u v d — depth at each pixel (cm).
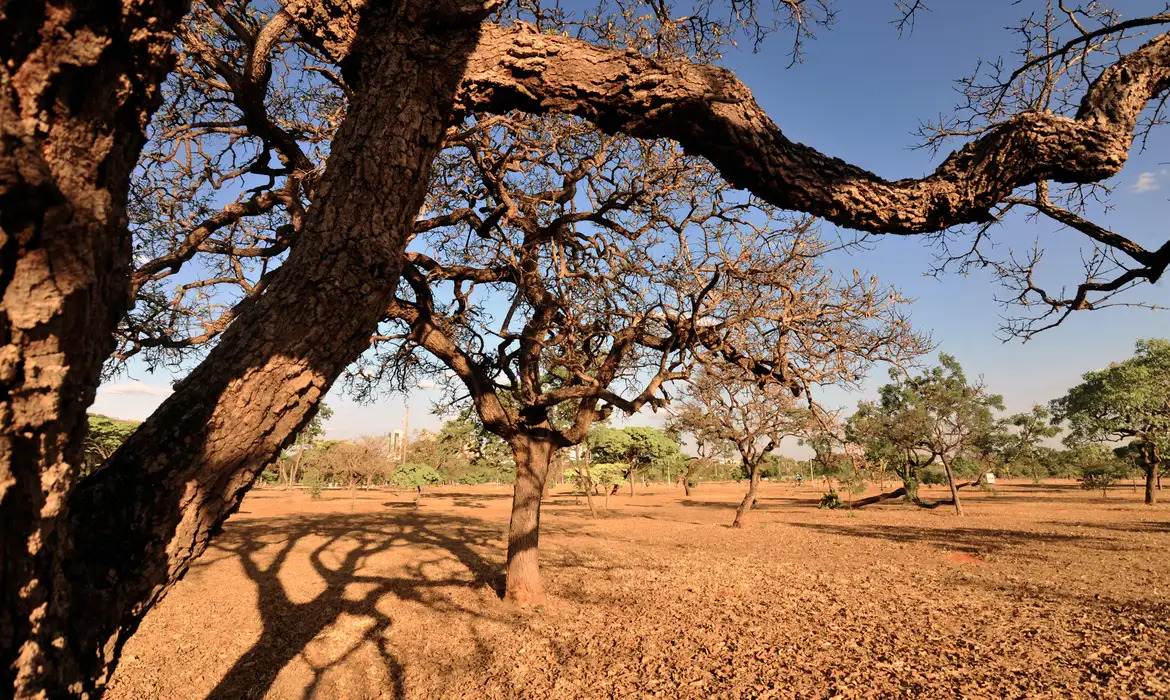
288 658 657
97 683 140
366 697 558
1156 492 4025
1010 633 694
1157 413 2664
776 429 1964
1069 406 3281
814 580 1047
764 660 620
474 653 669
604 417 980
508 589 902
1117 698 498
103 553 142
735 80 202
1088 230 267
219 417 158
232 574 1125
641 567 1198
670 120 204
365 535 1725
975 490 4853
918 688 532
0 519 100
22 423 101
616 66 198
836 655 630
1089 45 301
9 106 96
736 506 3288
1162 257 246
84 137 108
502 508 3017
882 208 205
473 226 807
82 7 101
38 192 96
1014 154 206
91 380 118
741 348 831
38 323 99
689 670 598
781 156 201
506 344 876
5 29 96
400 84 192
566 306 766
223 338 172
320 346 172
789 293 764
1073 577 1029
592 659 641
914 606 839
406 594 952
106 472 151
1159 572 1053
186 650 688
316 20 204
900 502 3488
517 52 198
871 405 3050
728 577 1088
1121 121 209
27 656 108
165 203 684
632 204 806
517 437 909
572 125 749
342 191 183
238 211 608
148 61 117
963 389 2645
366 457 3591
